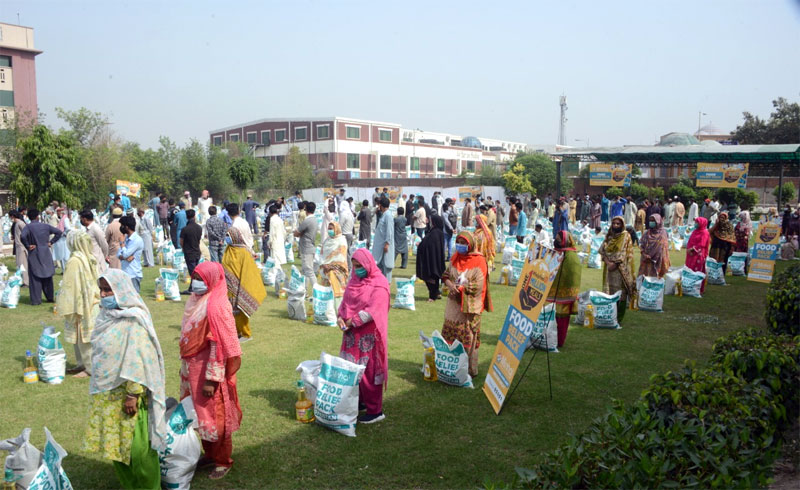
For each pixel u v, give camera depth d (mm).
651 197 35562
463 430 5172
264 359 7176
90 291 6551
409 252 18156
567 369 6852
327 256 9203
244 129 69250
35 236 10180
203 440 4301
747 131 46062
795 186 37938
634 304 10172
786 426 4129
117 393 3963
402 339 8094
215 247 11617
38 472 3346
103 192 36000
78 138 39000
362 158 65062
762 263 13547
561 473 2807
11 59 39125
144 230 14859
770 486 3557
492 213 18047
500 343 5906
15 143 32906
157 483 4043
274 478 4344
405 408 5676
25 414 5520
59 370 6398
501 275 12859
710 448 2957
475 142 84875
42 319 9273
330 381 5133
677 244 19734
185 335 4316
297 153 54938
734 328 8883
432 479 4320
